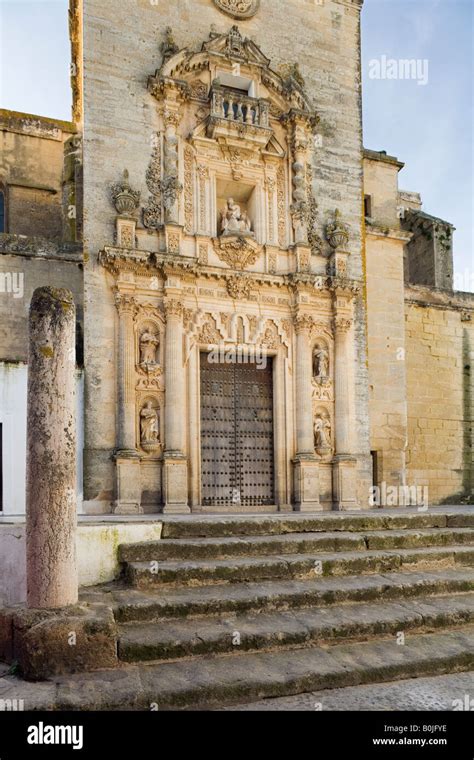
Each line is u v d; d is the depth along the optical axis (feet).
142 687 20.65
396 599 30.58
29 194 85.05
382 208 86.22
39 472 23.97
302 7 78.69
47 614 22.82
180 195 67.46
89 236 63.57
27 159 85.61
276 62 76.13
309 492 68.39
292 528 38.22
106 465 61.26
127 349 62.44
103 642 22.59
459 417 91.04
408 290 89.71
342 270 73.36
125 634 24.08
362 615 27.76
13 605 25.07
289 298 71.56
